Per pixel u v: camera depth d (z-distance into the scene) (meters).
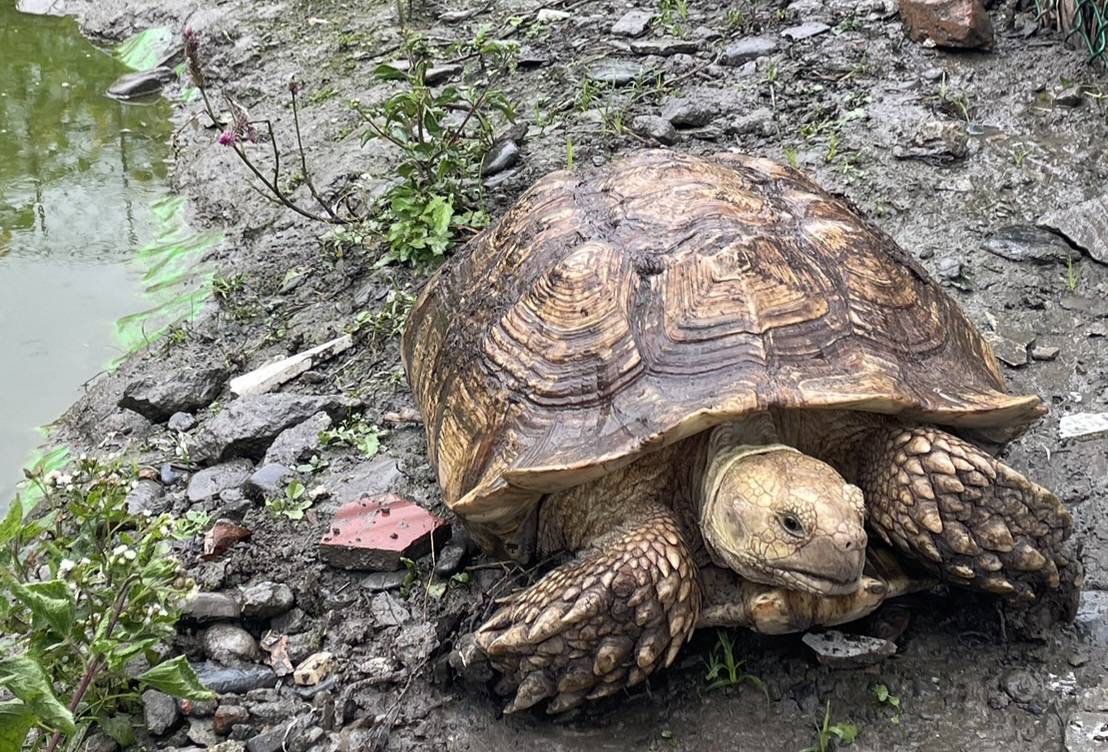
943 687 0.96
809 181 1.14
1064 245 1.33
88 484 1.21
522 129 1.60
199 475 1.24
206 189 1.78
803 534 0.88
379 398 1.29
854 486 0.91
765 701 0.96
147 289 1.58
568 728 0.96
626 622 0.92
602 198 1.07
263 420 1.26
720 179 1.06
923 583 0.97
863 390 0.92
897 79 1.60
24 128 2.05
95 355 1.48
